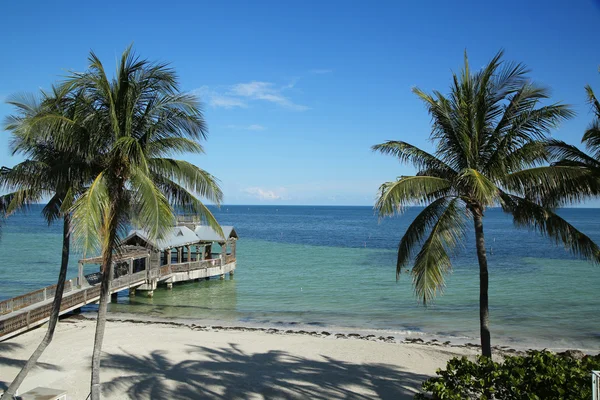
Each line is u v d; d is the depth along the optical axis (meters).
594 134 10.39
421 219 10.98
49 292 22.00
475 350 18.39
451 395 8.01
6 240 66.81
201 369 15.19
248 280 37.66
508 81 9.98
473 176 8.70
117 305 28.48
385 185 9.43
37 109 9.45
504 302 28.41
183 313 26.52
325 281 36.91
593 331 21.88
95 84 8.84
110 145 9.40
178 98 9.43
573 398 7.25
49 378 13.67
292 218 174.62
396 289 33.38
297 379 14.36
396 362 16.42
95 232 7.58
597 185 9.73
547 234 10.88
